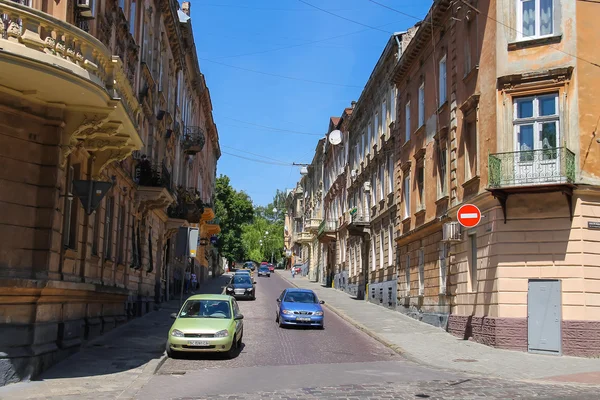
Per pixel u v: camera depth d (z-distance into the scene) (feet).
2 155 41.68
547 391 39.65
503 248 61.93
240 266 344.28
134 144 53.42
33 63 36.83
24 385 38.04
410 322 86.02
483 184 66.39
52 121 44.21
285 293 85.25
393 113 112.16
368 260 130.93
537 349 59.26
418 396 36.68
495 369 50.34
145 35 86.33
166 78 104.78
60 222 45.85
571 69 61.05
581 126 60.49
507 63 64.08
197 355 54.54
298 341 66.49
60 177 45.11
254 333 72.13
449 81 79.36
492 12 66.39
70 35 39.19
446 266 78.43
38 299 41.52
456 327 71.92
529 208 61.31
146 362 48.08
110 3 62.18
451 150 77.25
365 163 137.49
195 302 58.80
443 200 79.82
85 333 55.31
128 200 76.95
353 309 106.22
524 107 63.52
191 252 70.90
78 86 39.65
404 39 108.37
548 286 59.77
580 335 57.62
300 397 35.86
